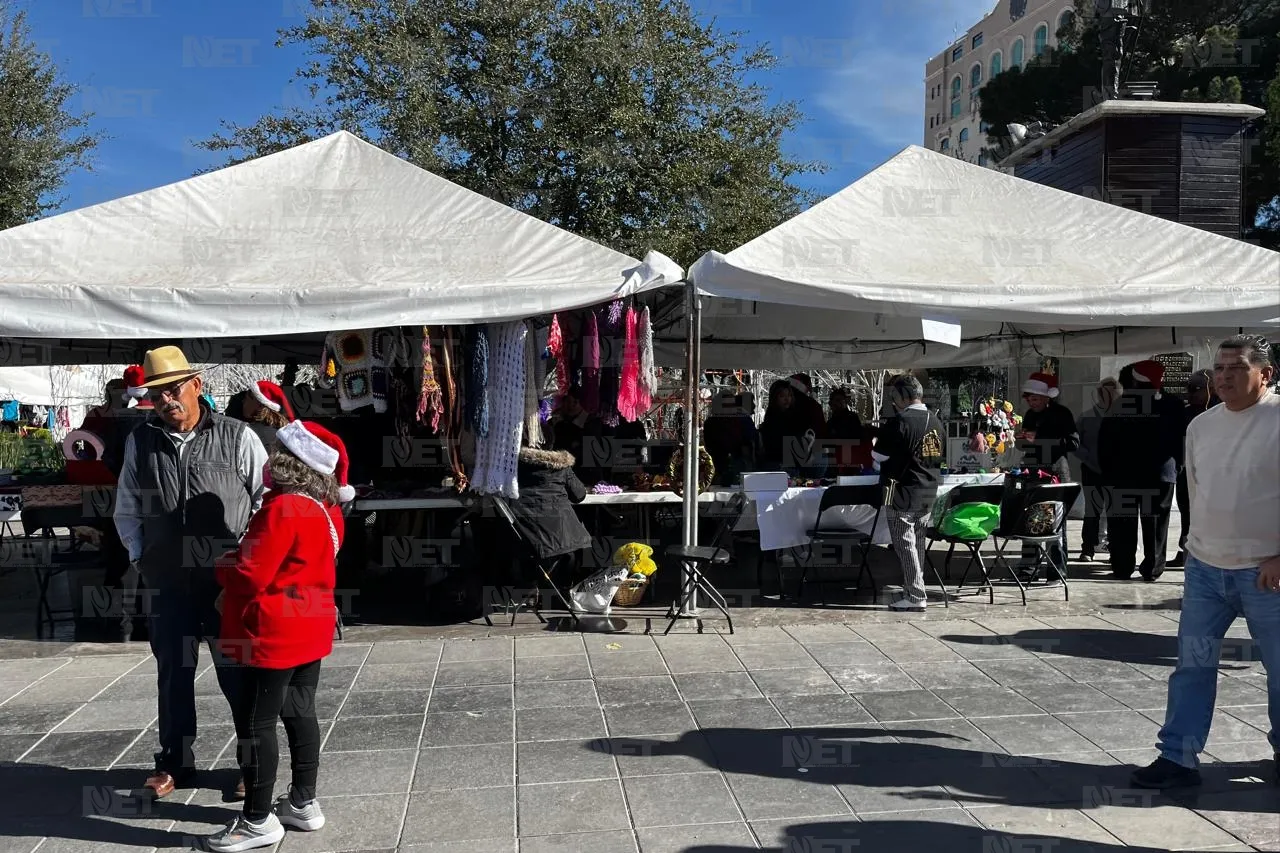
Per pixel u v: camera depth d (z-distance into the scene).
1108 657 5.27
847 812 3.37
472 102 16.14
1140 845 3.11
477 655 5.40
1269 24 19.23
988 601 6.70
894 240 6.39
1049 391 7.36
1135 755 3.87
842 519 6.95
